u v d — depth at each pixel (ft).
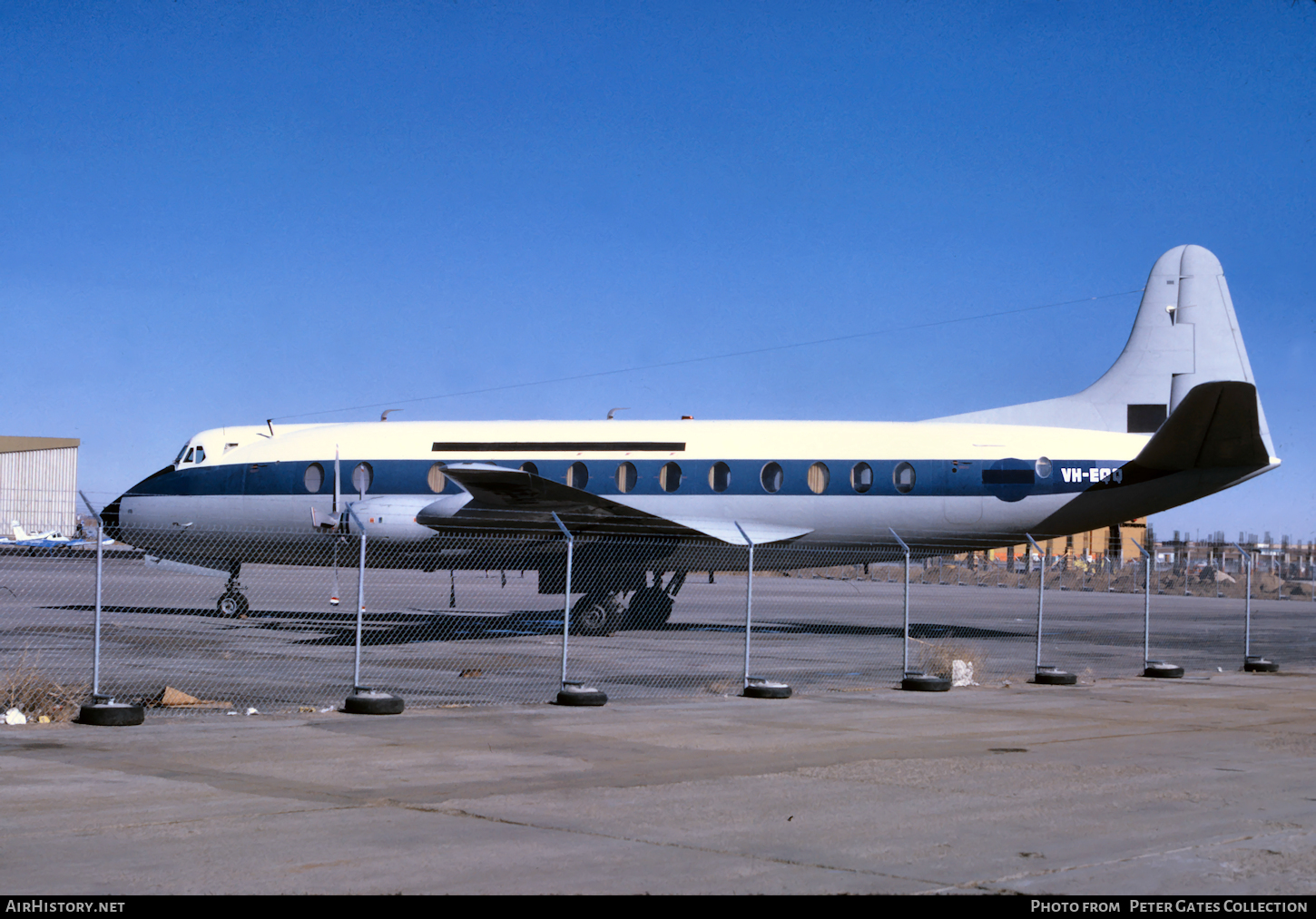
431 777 28.53
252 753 31.73
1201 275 80.02
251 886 18.52
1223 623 107.76
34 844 21.11
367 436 83.51
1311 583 194.70
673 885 19.07
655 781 28.45
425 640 72.33
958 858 21.09
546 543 67.41
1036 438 77.25
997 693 50.55
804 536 78.23
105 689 46.32
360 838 21.93
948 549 78.74
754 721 40.01
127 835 21.90
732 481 78.23
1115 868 20.53
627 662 60.03
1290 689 53.72
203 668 54.65
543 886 18.84
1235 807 26.25
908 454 77.15
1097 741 36.45
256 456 84.84
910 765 31.37
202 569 90.63
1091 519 77.05
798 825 23.72
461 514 75.61
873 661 62.75
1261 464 74.02
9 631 75.41
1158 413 79.87
